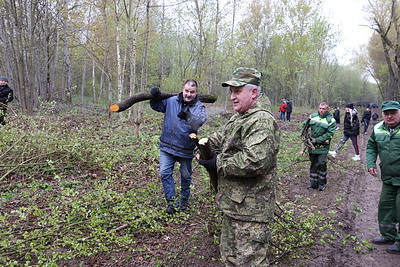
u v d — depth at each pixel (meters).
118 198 4.66
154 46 21.52
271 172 2.61
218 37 16.42
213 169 2.71
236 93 2.66
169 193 4.52
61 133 7.57
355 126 10.57
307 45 26.73
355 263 3.96
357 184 7.71
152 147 8.16
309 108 38.03
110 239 3.71
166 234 4.11
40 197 4.81
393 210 4.41
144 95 4.54
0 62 22.52
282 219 4.46
